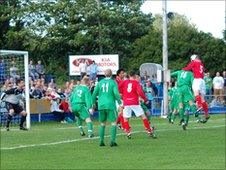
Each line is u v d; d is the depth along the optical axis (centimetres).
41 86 5994
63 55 10881
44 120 5981
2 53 5200
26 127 4806
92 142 3459
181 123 4506
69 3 10650
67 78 10519
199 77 4444
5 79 5619
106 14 10531
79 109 3831
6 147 3192
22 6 11112
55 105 5894
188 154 2844
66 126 5100
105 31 10469
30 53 10656
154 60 11156
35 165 2498
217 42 11112
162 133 4038
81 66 7450
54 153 2914
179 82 4394
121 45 11038
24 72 5288
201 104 4556
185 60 11219
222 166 2438
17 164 2531
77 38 10344
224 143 3341
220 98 7406
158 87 7006
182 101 4356
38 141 3534
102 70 7731
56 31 10456
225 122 5288
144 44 11306
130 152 2942
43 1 10650
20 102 4662
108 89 3247
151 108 6794
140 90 3678
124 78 4000
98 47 10862
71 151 2998
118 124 4353
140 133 4066
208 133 4016
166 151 2970
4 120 5275
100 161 2612
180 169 2358
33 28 10519
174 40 11375
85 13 10488
